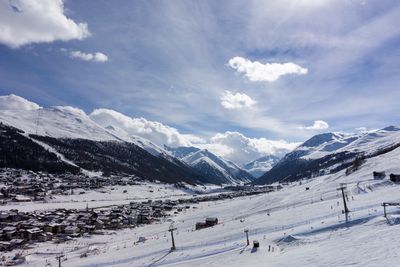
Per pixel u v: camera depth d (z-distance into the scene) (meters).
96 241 128.62
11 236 131.25
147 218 179.50
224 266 54.38
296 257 45.53
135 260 79.88
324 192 123.88
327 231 58.66
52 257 100.69
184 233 113.94
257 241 63.44
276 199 159.75
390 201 70.69
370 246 39.69
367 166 149.50
